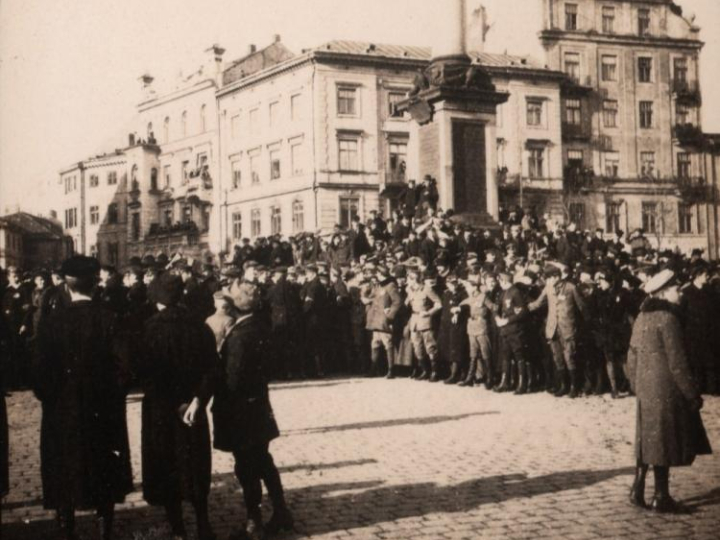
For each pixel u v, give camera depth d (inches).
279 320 641.6
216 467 332.8
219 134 2301.9
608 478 294.7
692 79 2128.4
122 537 238.2
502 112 2107.5
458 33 912.9
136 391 601.0
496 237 873.5
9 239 1469.0
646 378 250.7
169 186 2493.8
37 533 243.3
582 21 2175.2
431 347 608.4
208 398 225.1
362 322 679.7
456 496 272.1
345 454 343.3
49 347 229.8
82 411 227.6
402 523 243.4
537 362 546.0
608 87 2128.4
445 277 674.2
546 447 349.7
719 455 340.2
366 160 2010.3
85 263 239.0
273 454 346.6
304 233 1187.3
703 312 510.9
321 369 665.0
